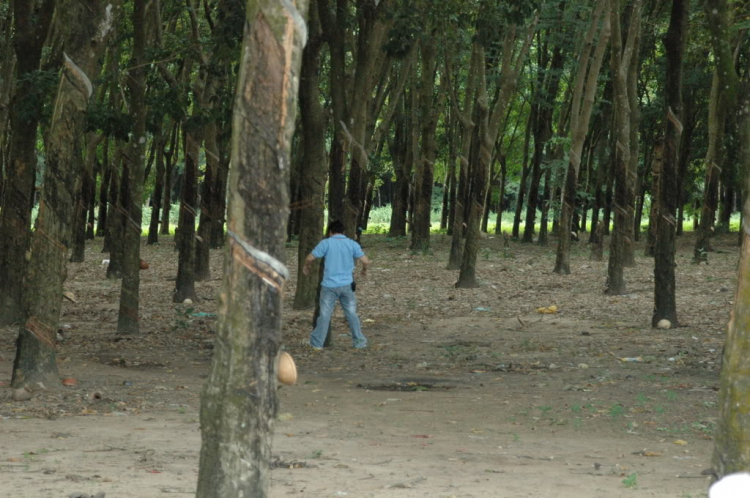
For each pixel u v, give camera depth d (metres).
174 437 8.27
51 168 10.59
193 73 31.72
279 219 4.26
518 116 47.91
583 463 7.50
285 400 10.77
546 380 12.38
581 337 16.73
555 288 25.30
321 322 15.54
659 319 17.81
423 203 37.91
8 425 8.75
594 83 28.23
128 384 11.46
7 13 18.72
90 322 18.64
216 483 4.32
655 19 32.66
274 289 4.29
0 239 17.55
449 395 11.25
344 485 6.31
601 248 34.91
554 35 36.59
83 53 10.45
